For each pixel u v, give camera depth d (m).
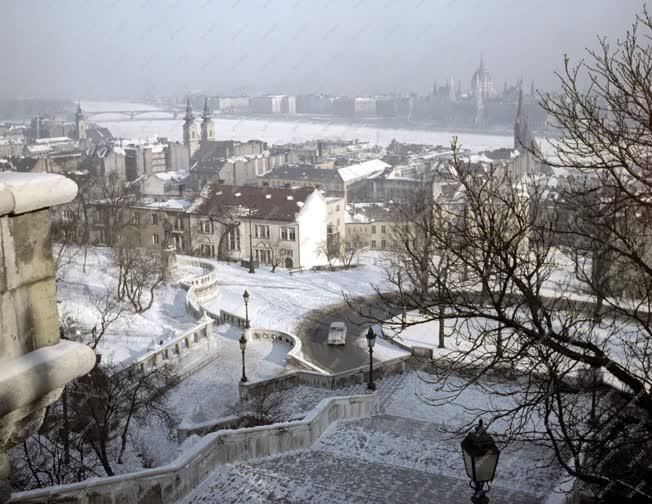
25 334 6.13
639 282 15.86
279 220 95.06
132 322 50.59
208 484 17.38
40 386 6.01
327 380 38.34
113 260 62.09
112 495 14.60
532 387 29.20
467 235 16.58
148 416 31.92
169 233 99.56
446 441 21.78
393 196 180.75
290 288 71.38
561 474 19.03
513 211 15.89
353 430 22.94
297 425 20.83
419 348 46.34
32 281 6.17
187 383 39.56
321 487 17.41
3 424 6.12
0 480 6.37
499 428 27.20
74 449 26.86
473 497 12.45
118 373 30.86
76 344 6.49
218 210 97.12
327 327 59.50
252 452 19.56
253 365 43.34
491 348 46.41
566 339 13.80
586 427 18.12
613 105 13.52
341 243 107.88
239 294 68.06
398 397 35.72
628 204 14.86
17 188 5.77
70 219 77.88
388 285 72.00
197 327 42.69
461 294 16.22
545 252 15.38
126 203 92.25
